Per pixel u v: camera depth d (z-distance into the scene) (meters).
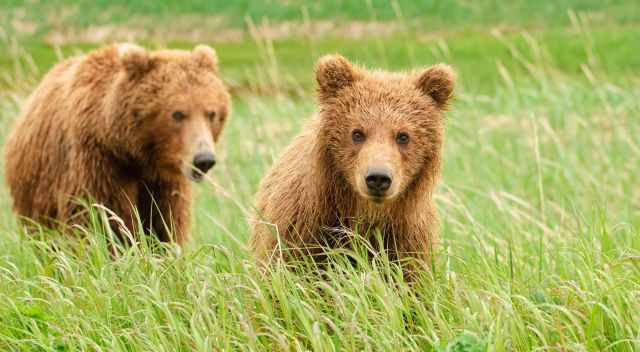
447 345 8.14
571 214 15.36
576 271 9.65
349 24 40.41
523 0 43.09
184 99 11.93
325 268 9.54
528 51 33.50
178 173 12.37
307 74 31.81
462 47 35.06
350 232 9.23
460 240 11.90
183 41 39.38
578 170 16.98
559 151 17.56
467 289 8.96
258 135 20.27
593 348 8.22
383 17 41.00
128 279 9.39
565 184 16.86
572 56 32.84
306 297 8.88
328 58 9.48
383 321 8.45
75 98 12.24
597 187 15.66
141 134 12.01
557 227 12.17
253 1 42.84
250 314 8.82
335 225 9.54
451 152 17.86
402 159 9.20
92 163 12.00
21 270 10.40
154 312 8.88
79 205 11.99
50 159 12.47
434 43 36.06
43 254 10.88
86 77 12.45
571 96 22.78
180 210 12.80
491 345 7.77
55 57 34.84
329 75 9.45
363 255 9.32
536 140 13.04
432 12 41.53
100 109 12.02
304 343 8.68
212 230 13.83
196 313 8.48
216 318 8.70
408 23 40.41
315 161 9.35
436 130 9.48
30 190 12.88
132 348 8.42
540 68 23.22
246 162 18.41
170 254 9.98
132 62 11.91
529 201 16.36
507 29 39.53
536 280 9.72
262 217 9.94
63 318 8.73
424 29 39.78
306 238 9.48
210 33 40.09
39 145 12.64
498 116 22.17
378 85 9.46
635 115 20.20
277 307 9.09
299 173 9.56
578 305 8.86
